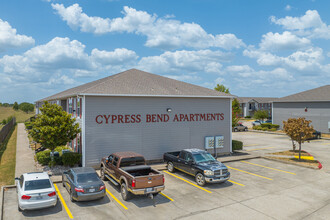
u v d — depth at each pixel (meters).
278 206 11.79
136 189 11.66
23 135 36.78
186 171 16.11
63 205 11.80
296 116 45.22
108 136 18.61
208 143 22.52
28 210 11.19
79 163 18.59
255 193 13.55
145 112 20.05
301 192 13.70
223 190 14.03
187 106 21.95
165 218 10.53
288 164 20.42
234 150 25.92
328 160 22.19
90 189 11.59
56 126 16.88
